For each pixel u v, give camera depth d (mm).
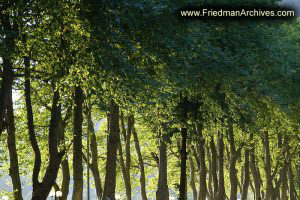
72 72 27156
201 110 39219
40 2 24000
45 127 50969
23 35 25422
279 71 40500
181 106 39219
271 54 37906
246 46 35688
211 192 62844
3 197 41562
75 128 31594
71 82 27609
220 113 39000
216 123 41438
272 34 38438
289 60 42438
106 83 27828
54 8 24078
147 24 25781
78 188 32312
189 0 28094
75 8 24672
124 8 24594
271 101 41812
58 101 27734
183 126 39500
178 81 30094
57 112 27625
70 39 26031
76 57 26156
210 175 63312
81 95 31016
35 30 25094
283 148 64938
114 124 36156
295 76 43688
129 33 25609
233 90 36969
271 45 37531
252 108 41500
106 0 24406
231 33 35281
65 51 26156
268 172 62406
